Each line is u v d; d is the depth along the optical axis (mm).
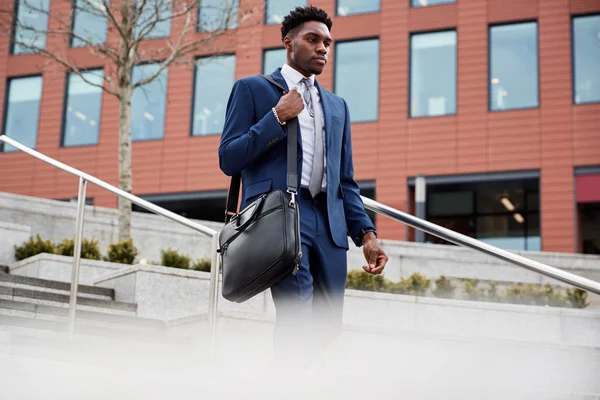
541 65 22578
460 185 22969
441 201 24312
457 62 23156
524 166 22188
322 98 3666
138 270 7672
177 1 14523
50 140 25344
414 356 6551
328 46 3717
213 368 4965
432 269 13391
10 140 6793
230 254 3307
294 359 3330
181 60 14898
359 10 24219
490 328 8180
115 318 6586
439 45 23453
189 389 3146
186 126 24656
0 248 10281
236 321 6441
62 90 25453
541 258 15516
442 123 22984
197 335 6484
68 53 25219
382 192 23016
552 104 22312
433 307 8109
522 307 8250
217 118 24516
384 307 8008
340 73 23984
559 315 8289
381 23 23906
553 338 8250
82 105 25375
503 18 23016
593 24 22484
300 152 3492
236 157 3438
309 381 3242
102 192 24562
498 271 13492
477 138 22625
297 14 3684
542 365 6414
